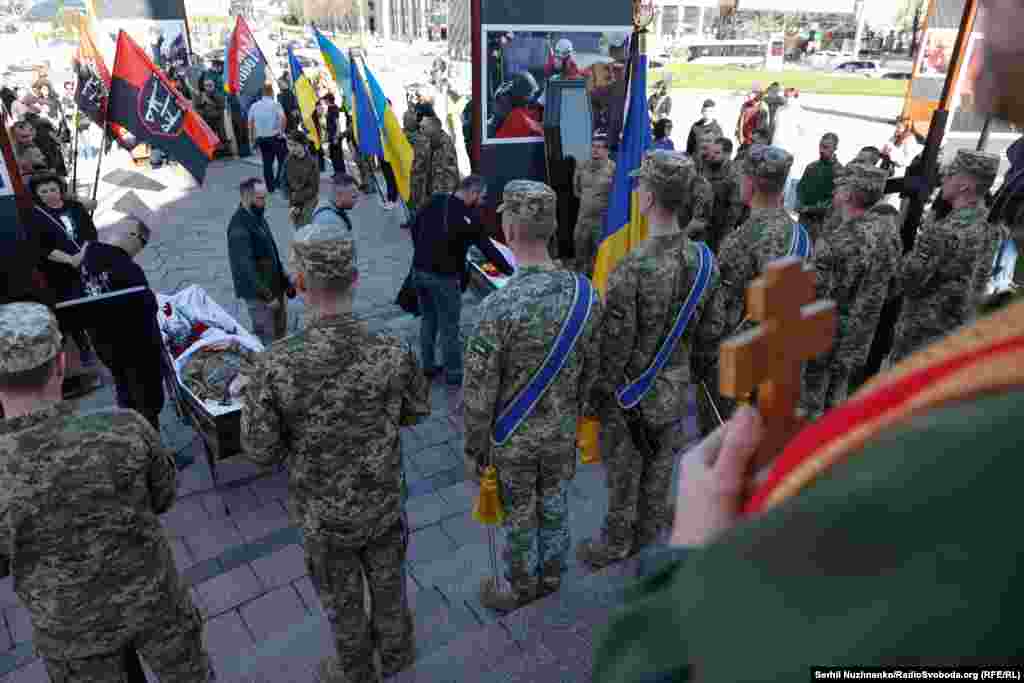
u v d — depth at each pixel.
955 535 0.26
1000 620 0.24
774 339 0.49
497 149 5.75
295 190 9.22
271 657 3.29
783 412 0.51
